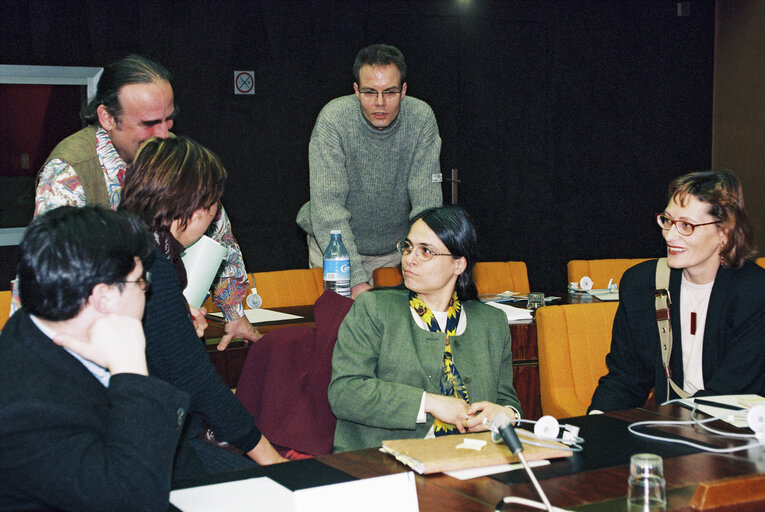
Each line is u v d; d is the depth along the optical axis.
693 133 7.56
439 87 6.59
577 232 7.25
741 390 2.20
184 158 1.84
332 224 3.59
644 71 7.31
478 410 1.95
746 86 7.22
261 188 6.09
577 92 7.10
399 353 2.12
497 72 6.79
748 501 1.29
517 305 3.86
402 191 3.92
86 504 1.22
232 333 2.80
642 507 1.29
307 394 2.11
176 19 5.70
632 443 1.65
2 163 5.34
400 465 1.52
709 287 2.33
